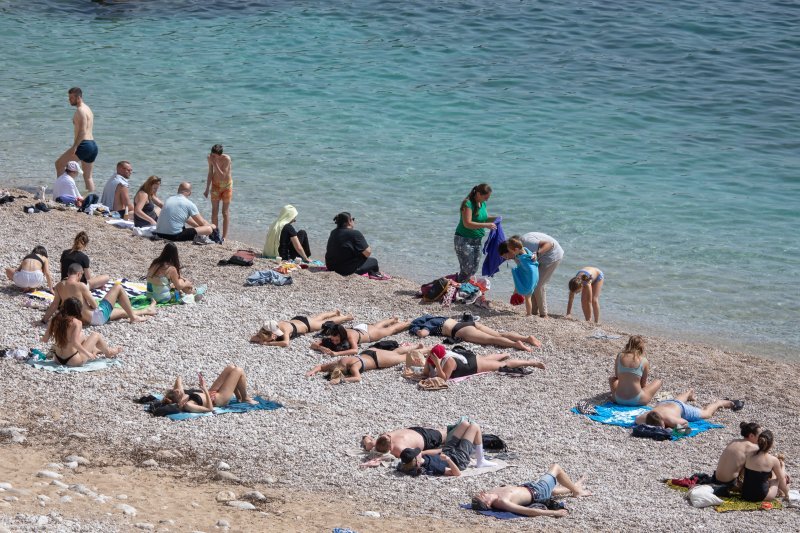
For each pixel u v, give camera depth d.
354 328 39.34
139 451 29.05
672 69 95.69
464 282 45.66
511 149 72.94
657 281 50.44
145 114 78.88
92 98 82.75
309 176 65.94
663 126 79.75
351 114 80.44
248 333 39.88
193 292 43.06
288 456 29.73
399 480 28.77
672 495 28.84
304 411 33.25
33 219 52.38
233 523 23.78
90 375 34.53
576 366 38.75
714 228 57.97
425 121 79.31
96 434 29.95
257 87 87.12
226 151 70.62
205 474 27.88
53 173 64.50
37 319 38.97
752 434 28.86
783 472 28.66
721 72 94.94
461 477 29.30
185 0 120.31
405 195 62.88
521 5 117.69
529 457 31.00
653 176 67.56
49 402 32.09
